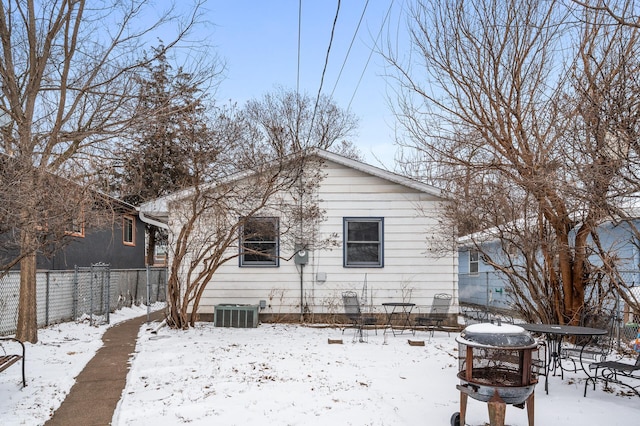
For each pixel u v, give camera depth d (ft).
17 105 33.53
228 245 41.65
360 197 45.52
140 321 49.60
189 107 36.35
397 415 18.80
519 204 32.94
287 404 20.07
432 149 31.86
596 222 23.62
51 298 44.98
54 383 24.02
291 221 43.98
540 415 18.94
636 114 16.42
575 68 23.50
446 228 43.32
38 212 23.56
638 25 15.74
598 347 27.27
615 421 18.20
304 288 45.44
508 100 29.27
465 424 17.57
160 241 104.78
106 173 31.30
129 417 18.78
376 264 45.34
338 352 31.76
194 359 28.99
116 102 35.17
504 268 36.91
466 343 16.19
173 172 61.00
